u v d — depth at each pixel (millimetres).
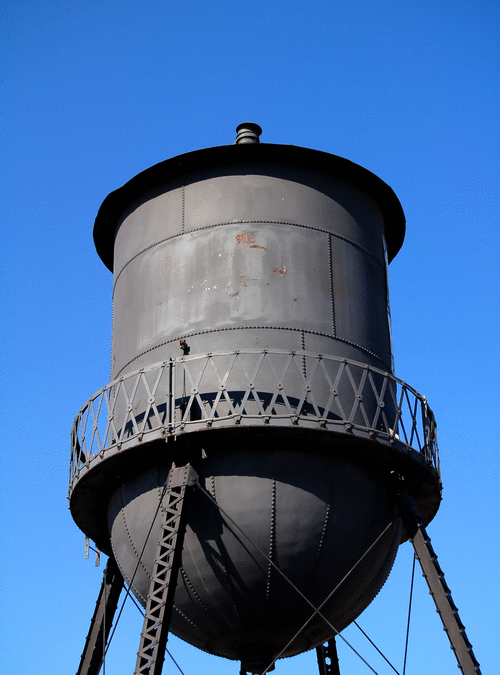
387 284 22156
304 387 19031
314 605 19016
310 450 18812
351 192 21891
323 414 18922
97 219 22953
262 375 19156
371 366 19797
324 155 21344
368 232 21891
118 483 20031
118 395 20578
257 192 20891
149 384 19875
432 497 21125
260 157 21188
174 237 21000
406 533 21672
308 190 21188
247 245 20406
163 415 19234
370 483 19453
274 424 18266
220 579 18609
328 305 20328
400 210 23031
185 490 18422
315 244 20734
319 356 19219
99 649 21406
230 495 18500
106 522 21500
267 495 18453
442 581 19109
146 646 17281
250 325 19750
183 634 19984
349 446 18922
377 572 19938
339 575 18938
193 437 18578
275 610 18891
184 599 19047
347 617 20078
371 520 19312
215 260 20406
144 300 20938
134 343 20766
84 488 20172
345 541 18891
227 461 18641
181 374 19484
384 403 20047
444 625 18906
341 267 20859
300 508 18484
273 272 20234
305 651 20734
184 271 20578
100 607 21703
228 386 19031
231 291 20062
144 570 19359
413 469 20047
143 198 21938
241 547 18422
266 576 18531
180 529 18109
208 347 19719
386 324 21453
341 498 18891
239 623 19109
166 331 20250
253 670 19719
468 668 18500
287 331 19781
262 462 18578
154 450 19000
